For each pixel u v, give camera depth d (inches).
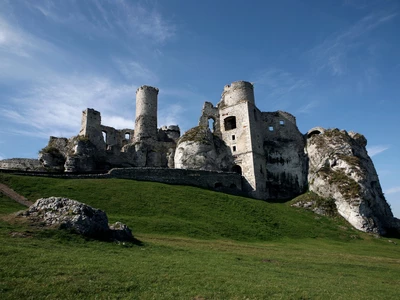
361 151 2650.1
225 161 2657.5
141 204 1492.4
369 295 631.8
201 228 1321.4
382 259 1179.9
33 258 606.5
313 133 2933.1
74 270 572.1
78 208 874.1
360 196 2054.6
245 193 2437.3
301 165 2723.9
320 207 2138.3
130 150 2785.4
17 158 2440.9
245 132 2645.2
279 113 2942.9
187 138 2549.2
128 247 847.1
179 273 635.5
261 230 1498.5
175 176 2050.9
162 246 931.3
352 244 1577.3
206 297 519.2
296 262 934.4
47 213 866.8
